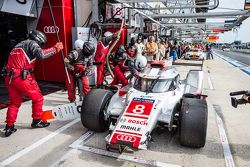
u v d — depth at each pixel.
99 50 6.75
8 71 3.76
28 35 3.95
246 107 5.70
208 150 3.49
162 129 4.12
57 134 4.01
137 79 4.11
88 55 5.27
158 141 3.74
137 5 10.48
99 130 3.94
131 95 3.75
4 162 3.12
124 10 9.52
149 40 11.41
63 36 7.51
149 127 3.11
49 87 7.50
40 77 8.27
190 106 3.38
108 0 9.41
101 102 3.77
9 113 3.90
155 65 4.33
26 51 3.78
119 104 3.83
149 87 3.84
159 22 14.22
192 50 21.98
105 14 10.32
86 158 3.23
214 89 7.83
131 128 3.09
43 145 3.61
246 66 16.11
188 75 5.14
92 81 7.05
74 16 7.88
